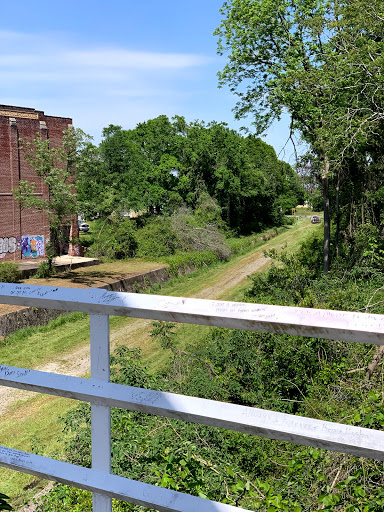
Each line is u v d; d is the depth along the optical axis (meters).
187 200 68.88
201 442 8.19
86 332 31.83
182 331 27.31
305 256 39.59
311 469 4.75
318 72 26.73
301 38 30.16
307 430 1.06
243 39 31.17
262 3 30.08
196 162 71.31
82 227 77.31
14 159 46.28
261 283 20.22
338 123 24.39
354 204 32.53
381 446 1.00
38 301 1.37
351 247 32.56
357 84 23.95
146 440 7.29
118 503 4.95
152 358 25.67
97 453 1.34
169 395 1.21
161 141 71.19
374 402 3.57
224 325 1.12
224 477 4.96
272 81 30.53
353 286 16.73
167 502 1.22
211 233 56.94
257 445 8.27
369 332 0.96
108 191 51.50
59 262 47.34
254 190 74.69
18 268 42.66
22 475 14.05
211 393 13.08
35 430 18.58
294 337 12.69
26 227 47.78
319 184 34.38
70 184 43.50
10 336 30.33
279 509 2.15
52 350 28.67
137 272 45.34
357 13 23.86
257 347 13.90
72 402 20.97
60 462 1.40
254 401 12.72
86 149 43.56
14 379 1.41
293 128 30.92
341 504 2.38
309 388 10.66
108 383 1.30
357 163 30.44
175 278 49.16
